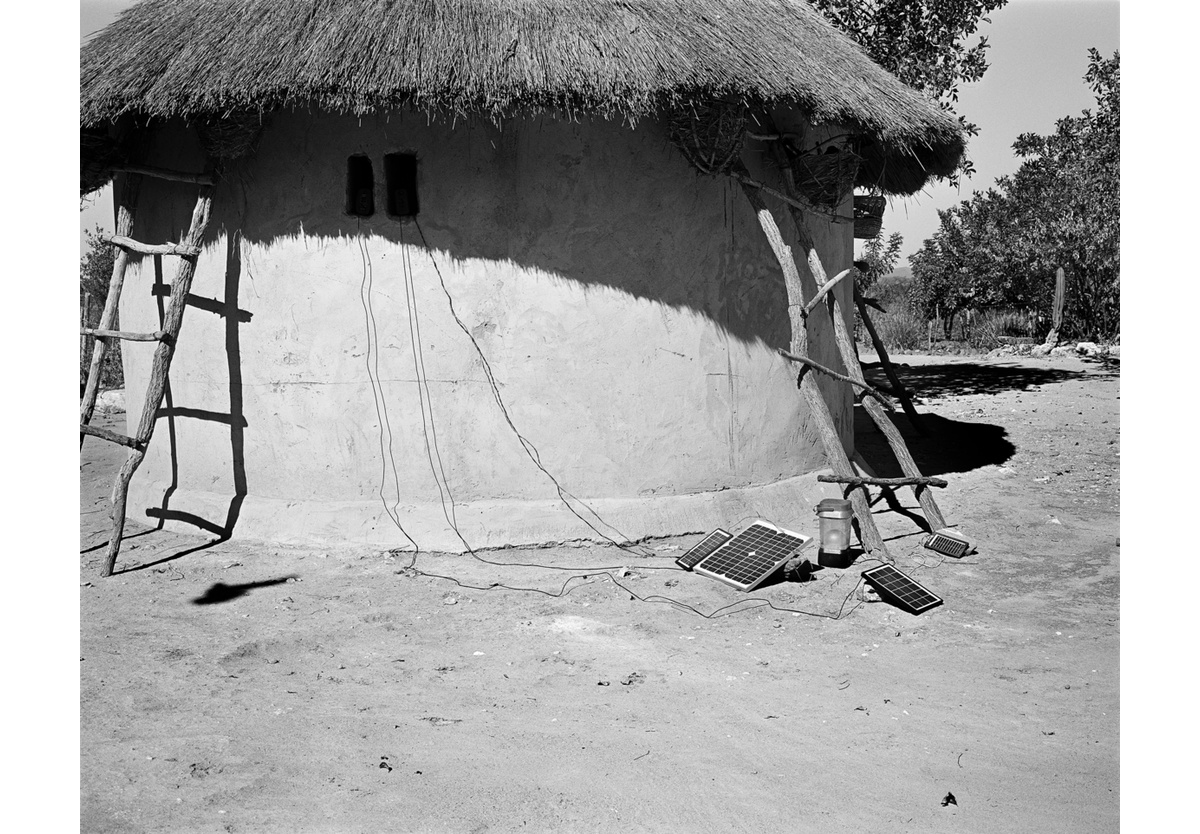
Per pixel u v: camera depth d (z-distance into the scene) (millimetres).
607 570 7773
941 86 18703
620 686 5746
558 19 7891
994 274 28219
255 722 5277
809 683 5781
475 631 6621
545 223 8219
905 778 4691
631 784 4641
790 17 9312
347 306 8297
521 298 8234
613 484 8461
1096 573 7703
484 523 8250
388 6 7953
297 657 6203
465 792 4562
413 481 8359
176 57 7785
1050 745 5012
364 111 7359
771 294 9094
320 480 8453
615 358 8391
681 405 8602
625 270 8367
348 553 8172
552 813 4391
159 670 5965
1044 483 10688
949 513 9477
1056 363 22953
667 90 7422
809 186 8852
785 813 4395
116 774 4699
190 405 8859
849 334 8953
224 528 8609
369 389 8328
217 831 4223
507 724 5258
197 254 8102
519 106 7457
